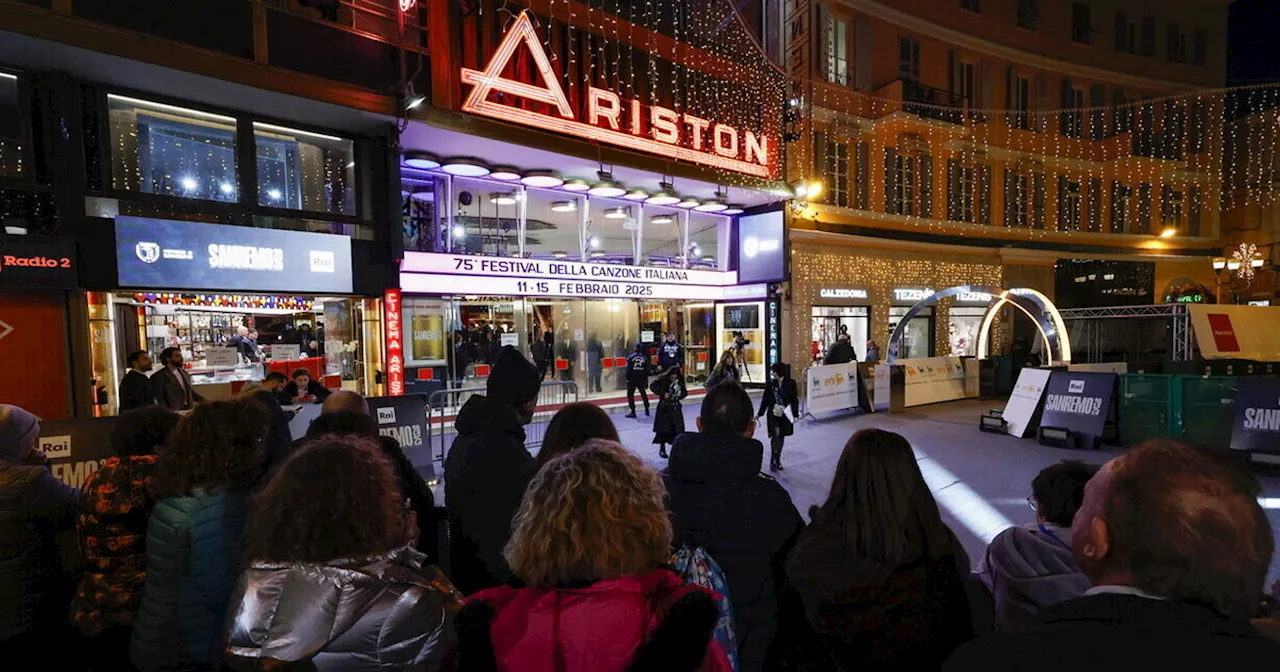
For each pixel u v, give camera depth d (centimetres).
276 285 902
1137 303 2477
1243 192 2705
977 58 2164
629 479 141
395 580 145
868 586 172
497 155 1179
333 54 880
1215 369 1434
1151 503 98
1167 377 900
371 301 1030
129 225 781
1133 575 101
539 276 1363
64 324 743
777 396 799
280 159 967
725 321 1798
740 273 1739
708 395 268
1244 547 93
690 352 1761
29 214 720
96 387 770
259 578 141
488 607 132
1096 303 2411
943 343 2109
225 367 988
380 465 164
